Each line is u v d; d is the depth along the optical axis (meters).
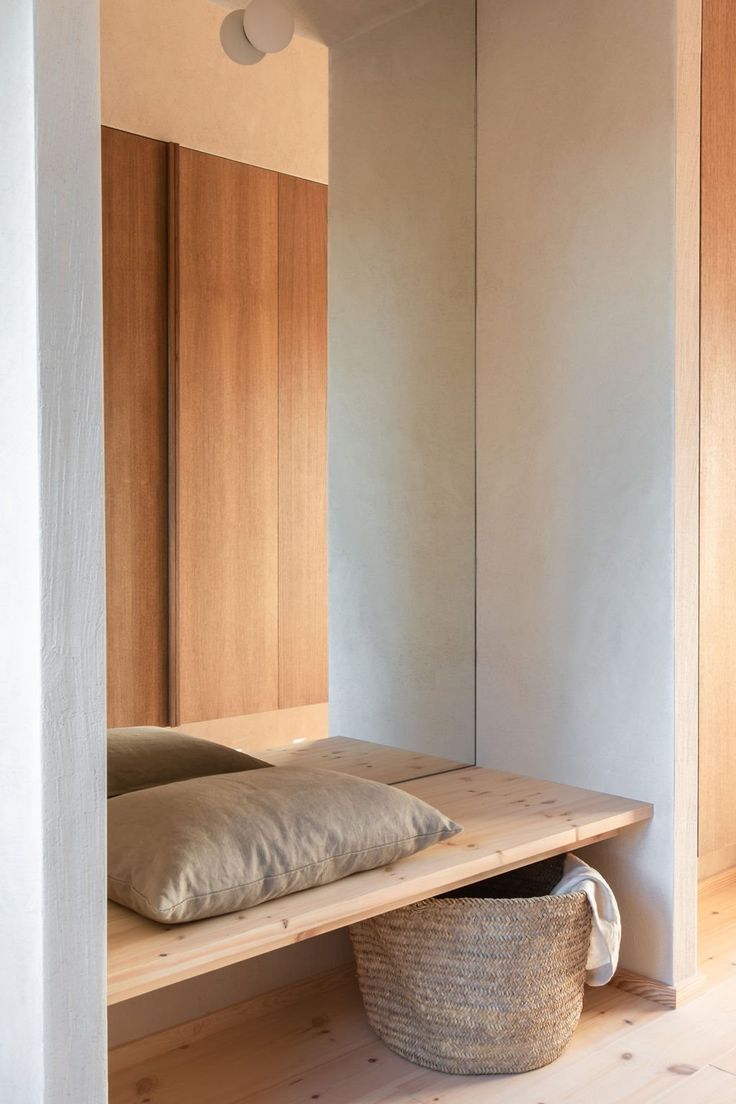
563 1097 2.02
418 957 2.10
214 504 2.30
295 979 2.46
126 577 2.16
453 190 2.75
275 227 2.40
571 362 2.58
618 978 2.52
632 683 2.48
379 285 2.60
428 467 2.71
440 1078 2.10
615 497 2.49
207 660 2.29
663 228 2.38
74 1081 1.42
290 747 2.46
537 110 2.64
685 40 2.38
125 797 1.90
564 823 2.27
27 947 1.42
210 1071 2.12
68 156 1.38
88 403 1.41
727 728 2.73
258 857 1.75
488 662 2.80
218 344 2.30
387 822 1.95
